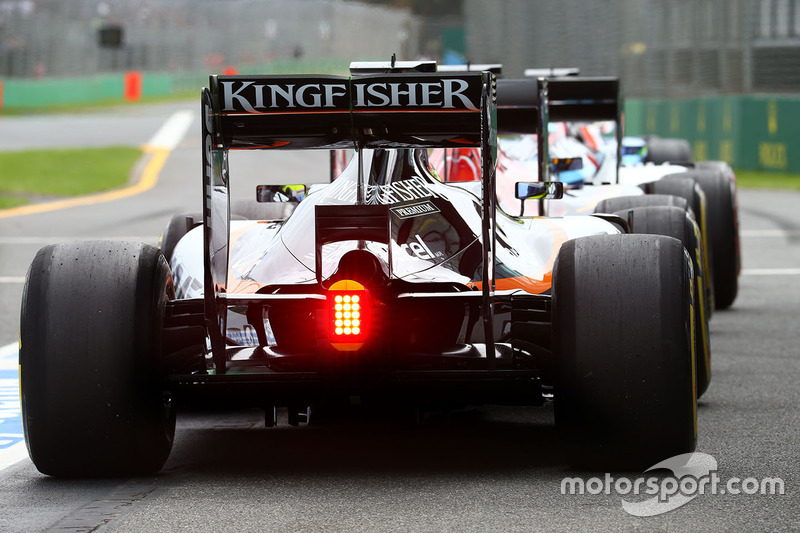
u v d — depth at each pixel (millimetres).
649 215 22594
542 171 28906
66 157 111438
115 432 15734
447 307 17078
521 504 14594
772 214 63094
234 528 13789
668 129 106562
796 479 15750
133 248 16359
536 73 41438
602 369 15211
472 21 136625
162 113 193625
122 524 14016
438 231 17922
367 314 15234
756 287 39719
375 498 15094
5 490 15906
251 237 19844
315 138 16828
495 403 16125
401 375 15500
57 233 55969
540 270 18859
